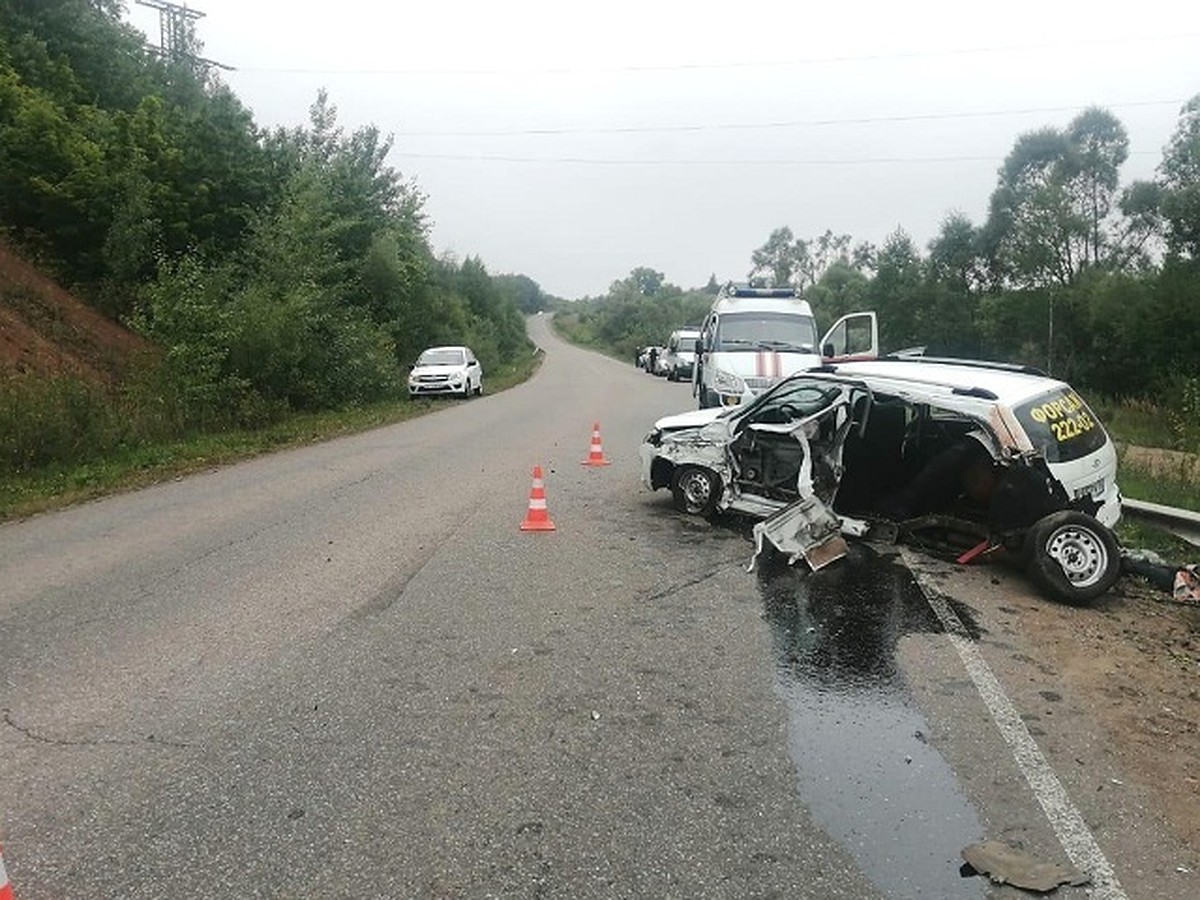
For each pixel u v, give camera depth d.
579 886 3.24
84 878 3.27
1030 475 7.16
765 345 16.69
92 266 22.02
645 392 32.00
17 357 16.06
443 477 12.23
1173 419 14.91
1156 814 3.79
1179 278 29.22
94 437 13.68
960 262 42.12
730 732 4.48
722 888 3.23
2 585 7.06
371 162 38.34
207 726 4.50
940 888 3.25
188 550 8.15
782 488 8.80
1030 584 7.21
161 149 24.27
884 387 7.82
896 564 7.68
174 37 42.34
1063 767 4.18
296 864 3.36
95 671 5.23
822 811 3.76
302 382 21.98
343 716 4.62
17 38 25.72
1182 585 6.91
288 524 9.23
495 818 3.68
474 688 4.99
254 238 24.23
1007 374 8.20
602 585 7.01
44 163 21.41
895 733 4.50
